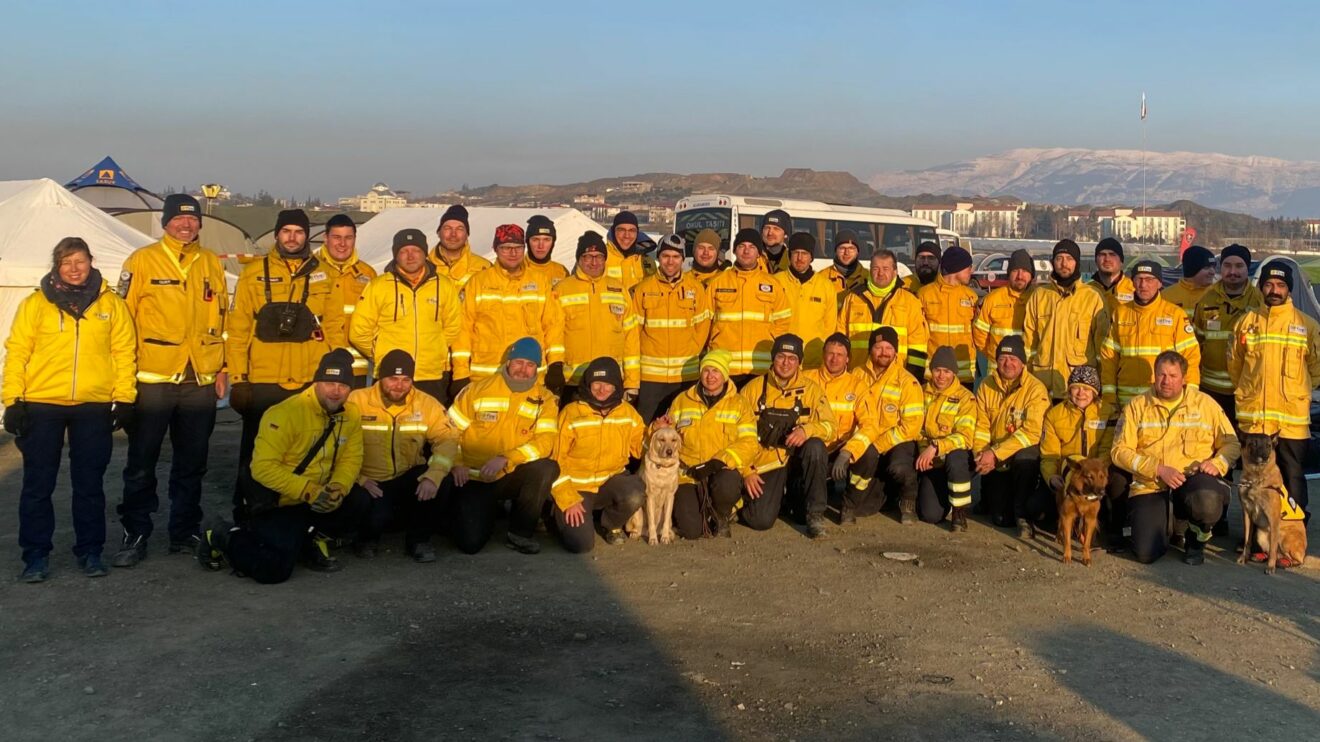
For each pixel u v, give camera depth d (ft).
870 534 29.25
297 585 23.27
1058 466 28.73
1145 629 21.77
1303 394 28.27
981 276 110.93
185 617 20.97
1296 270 52.37
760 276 31.09
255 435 25.96
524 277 28.60
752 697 17.89
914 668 19.34
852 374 30.58
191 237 24.38
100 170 116.47
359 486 24.90
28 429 22.67
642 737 16.26
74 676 17.97
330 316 26.76
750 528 29.43
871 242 75.72
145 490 24.53
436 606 22.11
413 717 16.71
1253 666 19.81
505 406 25.90
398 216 70.79
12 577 23.13
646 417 31.04
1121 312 30.01
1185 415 27.12
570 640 20.36
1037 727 16.93
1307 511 31.07
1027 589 24.41
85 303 22.72
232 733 15.99
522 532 26.45
